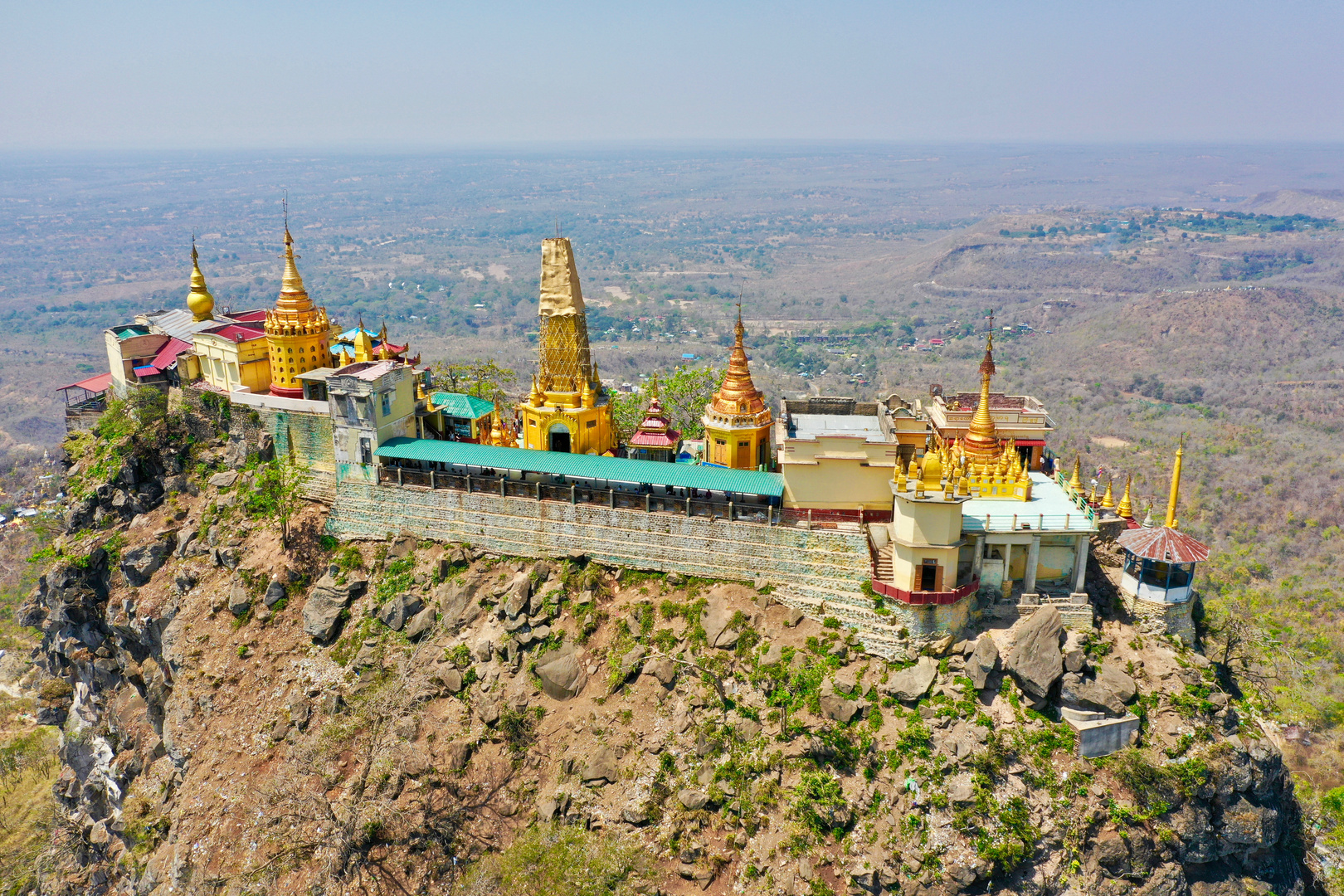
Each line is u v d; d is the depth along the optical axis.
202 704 71.81
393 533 75.62
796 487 66.25
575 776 60.62
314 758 65.62
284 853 62.75
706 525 66.50
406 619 70.75
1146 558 61.38
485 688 65.75
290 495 78.19
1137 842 54.44
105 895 74.81
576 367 77.06
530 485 71.06
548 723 63.50
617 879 55.72
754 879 54.97
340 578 73.94
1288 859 60.22
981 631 61.59
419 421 80.25
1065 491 67.75
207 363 88.00
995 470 67.25
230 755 69.44
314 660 71.69
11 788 91.94
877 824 55.28
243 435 82.38
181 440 87.19
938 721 57.16
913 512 59.38
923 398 85.94
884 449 64.81
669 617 65.25
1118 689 57.81
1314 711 85.50
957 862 53.44
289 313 80.25
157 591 79.94
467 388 101.69
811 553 64.06
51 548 87.00
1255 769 56.97
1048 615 59.06
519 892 56.62
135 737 79.38
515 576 70.12
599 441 78.38
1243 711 61.12
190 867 64.88
